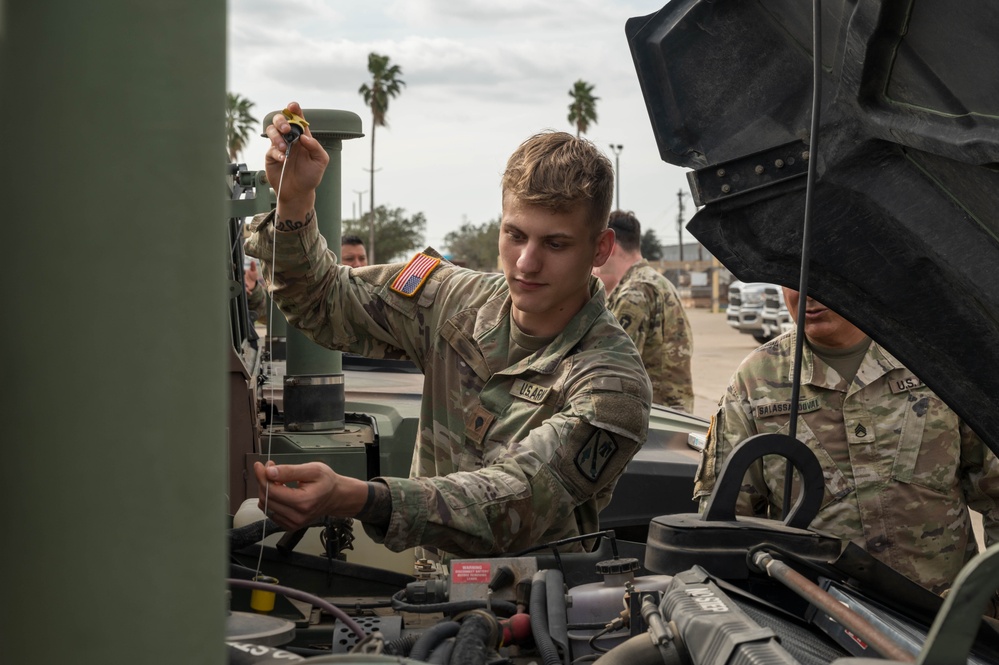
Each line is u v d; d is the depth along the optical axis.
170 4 0.48
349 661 0.82
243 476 2.34
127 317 0.48
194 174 0.49
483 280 1.85
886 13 1.21
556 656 1.18
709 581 1.08
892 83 1.32
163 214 0.48
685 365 4.56
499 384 1.73
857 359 2.39
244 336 2.98
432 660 1.08
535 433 1.54
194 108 0.49
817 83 1.33
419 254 1.95
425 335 1.86
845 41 1.30
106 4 0.47
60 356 0.48
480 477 1.45
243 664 0.92
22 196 0.48
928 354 1.57
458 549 1.44
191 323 0.49
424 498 1.38
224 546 0.51
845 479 2.37
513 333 1.74
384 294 1.89
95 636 0.49
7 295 0.48
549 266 1.62
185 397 0.49
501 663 1.19
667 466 3.24
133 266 0.48
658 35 1.56
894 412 2.37
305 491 1.29
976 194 1.32
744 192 1.57
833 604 0.94
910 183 1.42
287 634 1.04
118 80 0.48
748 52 1.51
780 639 0.92
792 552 1.18
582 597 1.30
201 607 0.50
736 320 18.95
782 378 2.41
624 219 4.59
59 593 0.48
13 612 0.49
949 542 2.36
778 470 2.31
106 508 0.48
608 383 1.58
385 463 2.73
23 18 0.48
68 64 0.48
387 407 3.09
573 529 1.65
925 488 2.35
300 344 2.81
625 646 1.01
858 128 1.42
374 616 1.33
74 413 0.48
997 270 1.37
